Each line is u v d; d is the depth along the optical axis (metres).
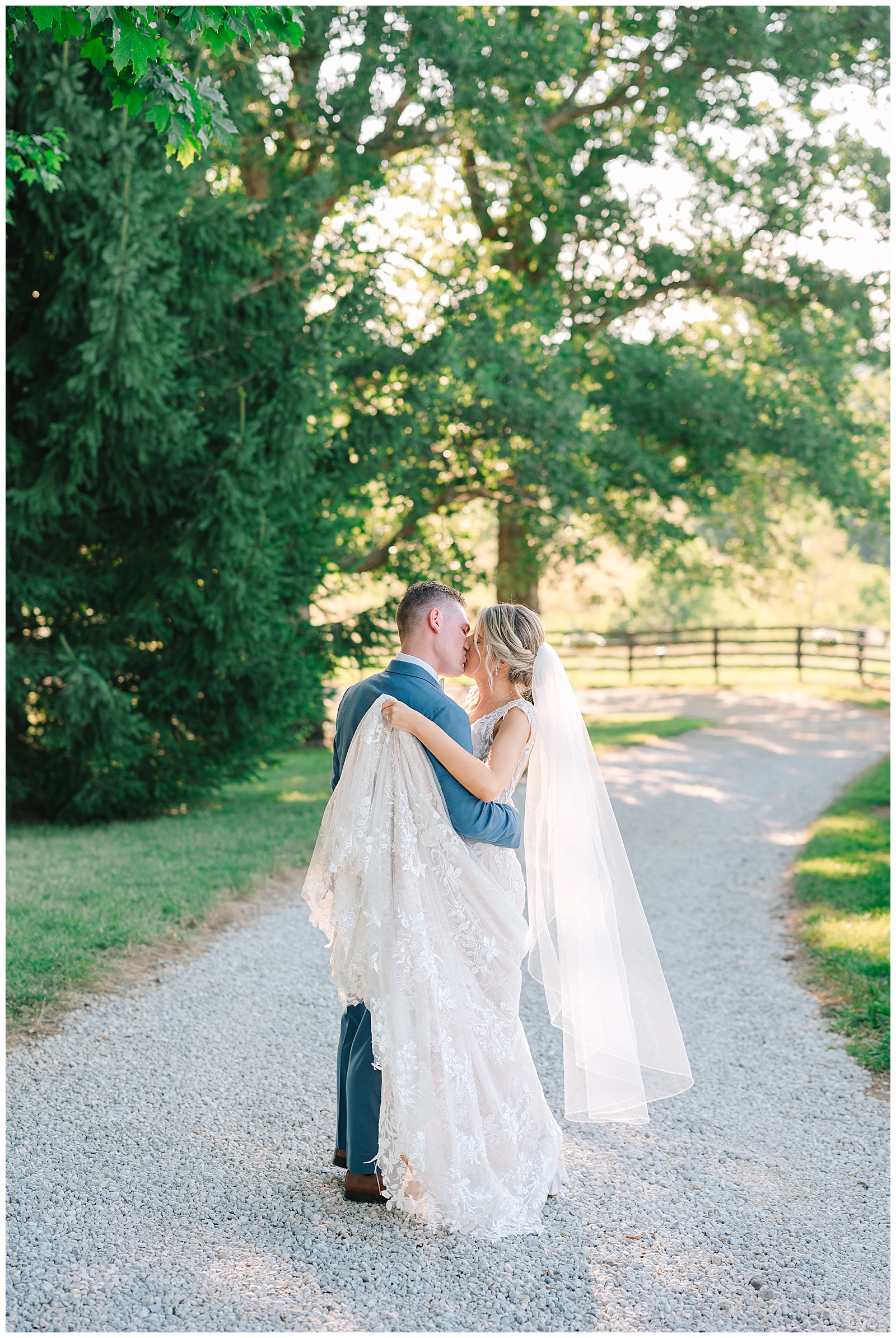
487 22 11.66
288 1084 3.88
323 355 9.28
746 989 5.05
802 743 14.77
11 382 8.53
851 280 16.19
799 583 23.39
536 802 3.24
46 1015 4.45
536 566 15.04
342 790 2.94
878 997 4.70
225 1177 3.14
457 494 13.88
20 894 6.20
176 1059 4.09
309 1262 2.67
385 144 13.04
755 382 17.64
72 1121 3.52
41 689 8.75
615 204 15.41
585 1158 3.33
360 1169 2.96
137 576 9.12
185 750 9.56
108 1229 2.83
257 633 8.79
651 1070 3.32
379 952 2.81
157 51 3.88
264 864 7.24
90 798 8.80
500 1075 2.95
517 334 13.02
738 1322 2.44
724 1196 3.06
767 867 7.75
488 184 15.32
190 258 8.95
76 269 7.64
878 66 15.32
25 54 7.29
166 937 5.62
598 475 14.76
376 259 10.70
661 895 6.99
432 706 2.90
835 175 16.14
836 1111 3.69
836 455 17.06
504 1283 2.59
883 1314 2.47
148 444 8.35
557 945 3.24
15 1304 2.47
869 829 8.63
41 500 8.29
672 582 23.73
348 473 10.86
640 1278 2.62
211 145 8.80
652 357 15.65
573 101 15.31
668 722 16.97
